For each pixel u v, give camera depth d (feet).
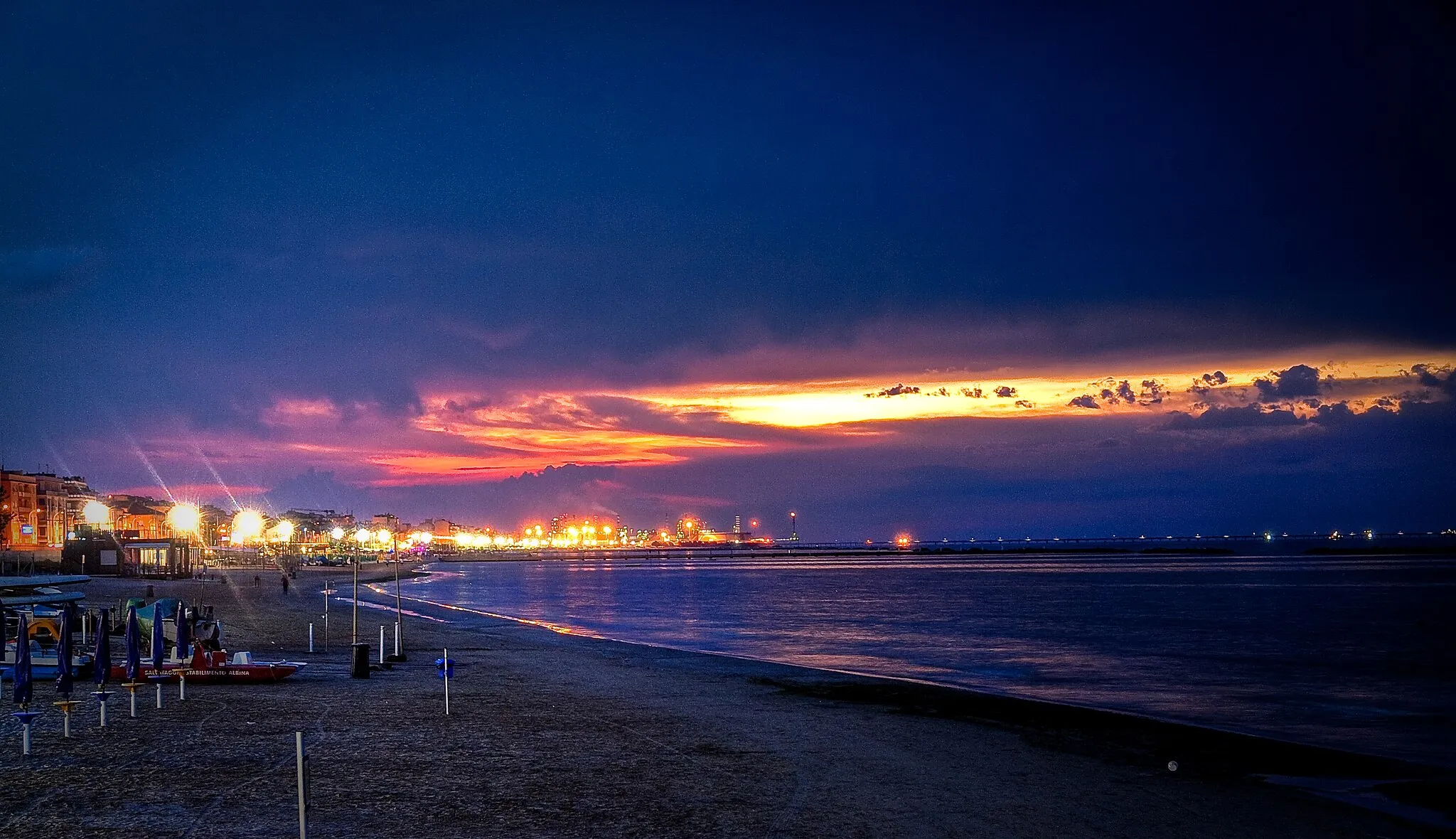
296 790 56.24
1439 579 508.94
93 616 120.88
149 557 361.10
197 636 112.88
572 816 53.36
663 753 71.87
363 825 50.21
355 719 80.48
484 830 50.21
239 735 71.61
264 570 559.38
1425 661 160.76
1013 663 157.99
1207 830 56.90
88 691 90.53
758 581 555.28
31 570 317.42
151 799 53.42
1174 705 114.83
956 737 83.76
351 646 141.59
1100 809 60.44
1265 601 340.18
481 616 233.35
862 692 110.22
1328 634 212.02
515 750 70.64
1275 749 81.92
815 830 52.70
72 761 62.03
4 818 49.44
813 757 72.59
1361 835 57.77
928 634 211.41
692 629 222.28
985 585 489.67
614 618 259.80
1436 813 62.95
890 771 68.44
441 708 88.02
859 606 320.91
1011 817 57.57
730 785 62.23
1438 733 97.96
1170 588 444.14
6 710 79.36
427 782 59.72
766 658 161.89
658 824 52.54
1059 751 79.00
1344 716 107.65
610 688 108.27
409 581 525.34
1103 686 131.03
